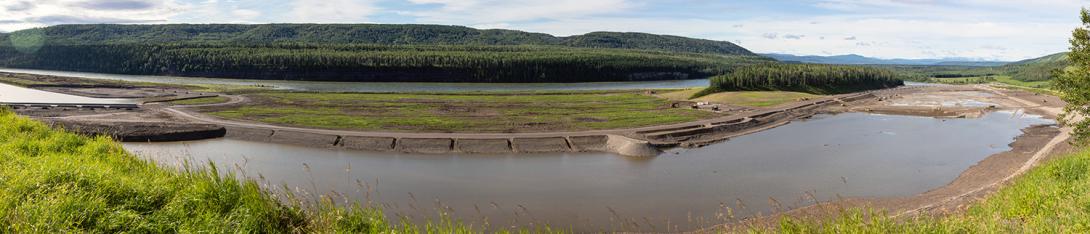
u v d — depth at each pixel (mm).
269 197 15039
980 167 63969
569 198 49312
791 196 50844
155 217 13641
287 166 62062
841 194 51688
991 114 127688
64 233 11734
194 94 140250
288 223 14492
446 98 141750
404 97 142125
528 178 58062
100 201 13500
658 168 64312
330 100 131750
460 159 69312
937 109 134750
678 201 48531
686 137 87188
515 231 38250
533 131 87750
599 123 97562
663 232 39375
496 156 71938
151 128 80250
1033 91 196750
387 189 51625
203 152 70625
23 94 130625
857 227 15672
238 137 81938
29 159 18203
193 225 13344
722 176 59531
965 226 16828
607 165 66250
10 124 26797
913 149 78438
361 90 174250
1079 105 38344
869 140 87062
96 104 110625
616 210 45375
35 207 12320
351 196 48156
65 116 95125
